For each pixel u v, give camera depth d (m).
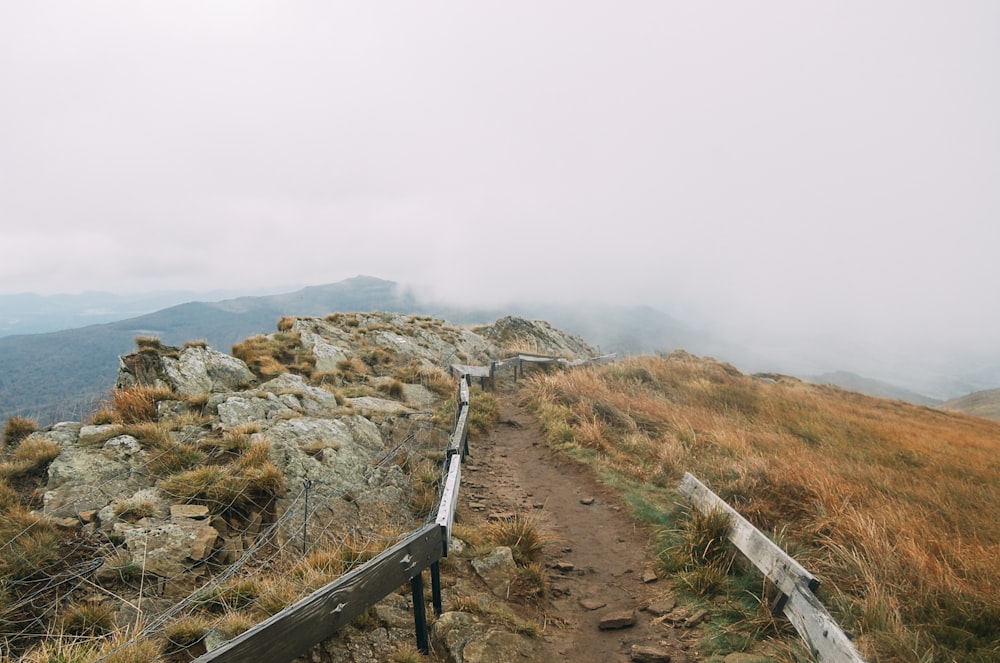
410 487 9.02
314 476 8.18
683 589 6.48
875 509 8.24
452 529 7.46
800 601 5.12
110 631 4.59
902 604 5.49
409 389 15.88
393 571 4.69
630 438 12.93
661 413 15.37
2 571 5.00
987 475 12.45
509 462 11.93
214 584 5.38
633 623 5.90
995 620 5.24
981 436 20.33
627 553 7.71
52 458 7.53
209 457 8.09
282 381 12.57
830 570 6.43
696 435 13.07
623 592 6.68
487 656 4.86
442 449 11.09
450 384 17.28
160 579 5.43
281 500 7.29
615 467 11.09
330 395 12.63
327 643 4.69
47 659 4.02
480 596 5.97
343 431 10.34
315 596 3.91
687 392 20.00
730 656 5.07
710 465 10.43
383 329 21.98
